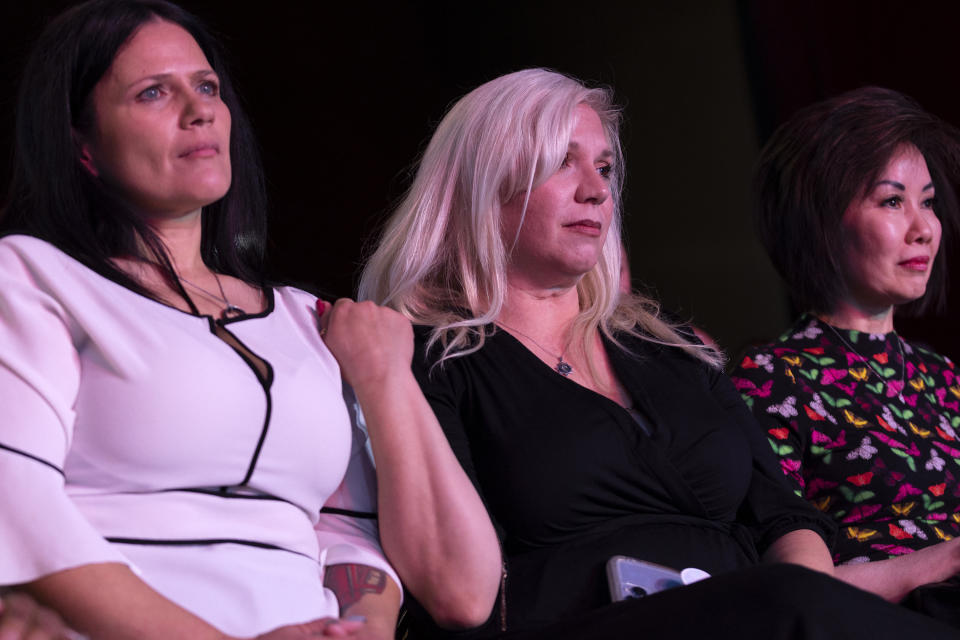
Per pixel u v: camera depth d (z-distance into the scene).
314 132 16.81
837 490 7.32
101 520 4.51
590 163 6.41
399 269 6.54
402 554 5.29
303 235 16.66
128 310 4.78
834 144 7.95
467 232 6.47
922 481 7.31
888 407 7.57
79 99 5.07
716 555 5.79
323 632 4.40
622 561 5.35
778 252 8.30
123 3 5.23
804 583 4.13
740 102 16.25
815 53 15.05
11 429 4.30
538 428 5.79
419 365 6.03
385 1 17.31
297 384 5.08
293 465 4.99
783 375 7.59
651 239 16.95
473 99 6.61
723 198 16.55
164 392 4.64
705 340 7.22
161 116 5.11
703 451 6.05
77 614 4.10
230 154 5.73
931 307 13.38
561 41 17.31
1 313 4.57
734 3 16.17
